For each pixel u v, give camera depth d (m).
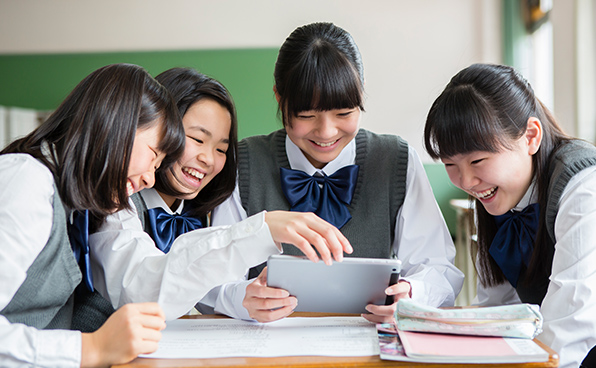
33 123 4.46
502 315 0.92
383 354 0.86
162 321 0.93
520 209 1.36
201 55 4.74
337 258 0.99
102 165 1.04
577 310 1.07
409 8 4.71
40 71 4.78
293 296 1.08
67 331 0.89
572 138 1.33
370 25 4.73
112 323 0.90
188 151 1.39
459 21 4.69
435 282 1.38
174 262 1.09
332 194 1.58
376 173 1.60
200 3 4.79
